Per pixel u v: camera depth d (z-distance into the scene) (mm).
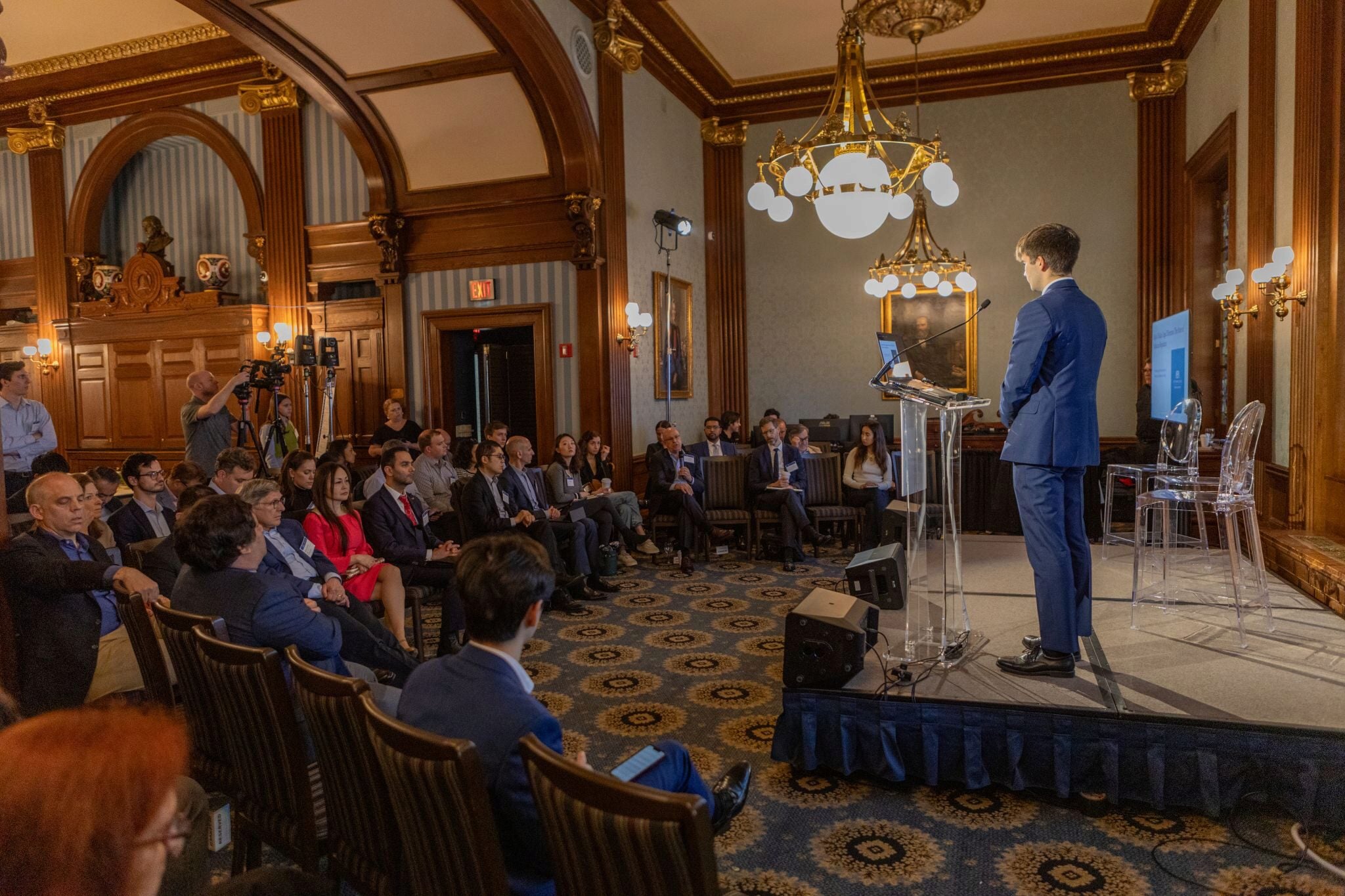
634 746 3428
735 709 3811
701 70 9875
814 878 2480
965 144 10219
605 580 6578
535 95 7504
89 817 616
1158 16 8750
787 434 7562
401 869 1828
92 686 3096
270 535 3807
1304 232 5742
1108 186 9789
